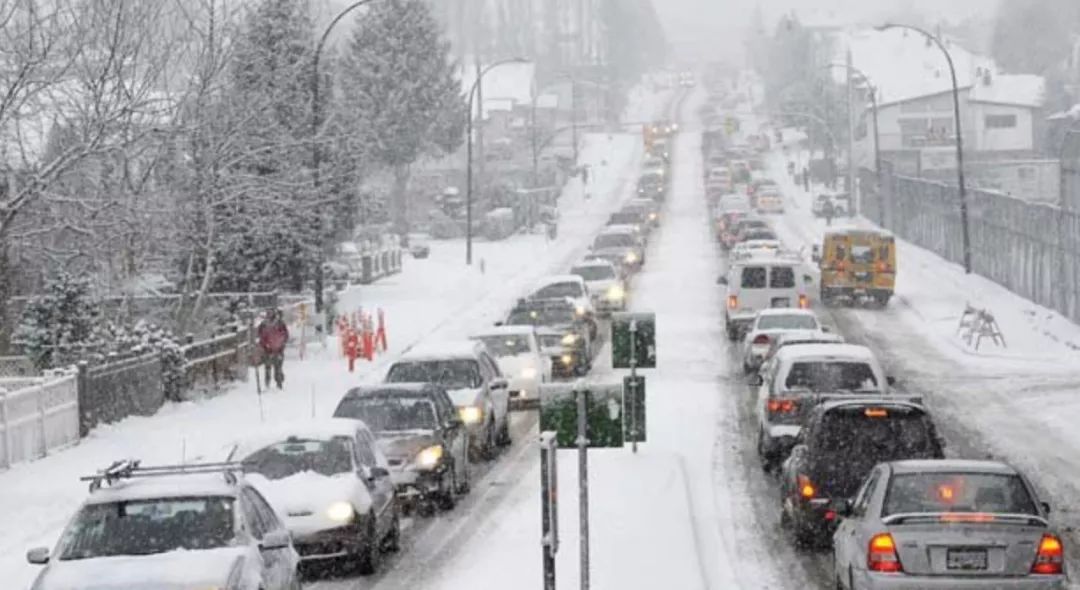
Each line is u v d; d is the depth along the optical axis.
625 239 153.62
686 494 47.56
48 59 70.69
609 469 53.31
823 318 113.06
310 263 106.19
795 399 52.22
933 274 142.38
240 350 82.12
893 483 30.73
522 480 53.44
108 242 76.19
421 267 158.75
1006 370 84.38
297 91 97.12
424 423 48.25
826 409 39.81
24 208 71.44
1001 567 29.39
